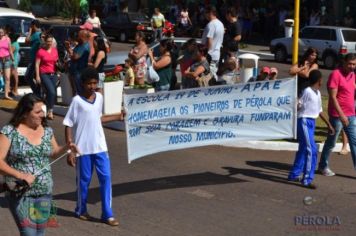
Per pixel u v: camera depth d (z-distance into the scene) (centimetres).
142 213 798
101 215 763
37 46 1431
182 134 864
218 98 877
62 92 1504
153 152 848
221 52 1434
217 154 1127
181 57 1262
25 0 4603
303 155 942
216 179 962
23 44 1830
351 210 826
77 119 743
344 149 1159
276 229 747
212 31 1357
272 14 3794
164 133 853
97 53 1341
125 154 1116
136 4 4606
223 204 840
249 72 1412
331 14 3528
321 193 902
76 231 723
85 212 770
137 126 831
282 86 898
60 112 1459
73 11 4491
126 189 904
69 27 2045
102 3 4794
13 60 1648
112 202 842
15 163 553
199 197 870
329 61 2769
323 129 1330
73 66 1316
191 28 3566
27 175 540
